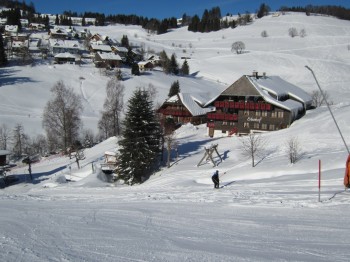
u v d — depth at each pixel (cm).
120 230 1265
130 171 4856
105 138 8194
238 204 1831
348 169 1903
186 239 1127
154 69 14650
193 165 4672
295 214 1501
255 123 6381
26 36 17725
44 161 7031
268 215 1509
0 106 9244
